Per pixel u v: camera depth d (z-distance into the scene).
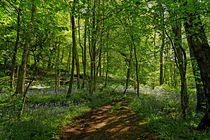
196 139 4.25
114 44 14.20
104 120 6.77
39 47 5.11
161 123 5.46
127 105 9.45
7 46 7.34
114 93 14.36
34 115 6.09
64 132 5.25
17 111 6.26
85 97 11.36
